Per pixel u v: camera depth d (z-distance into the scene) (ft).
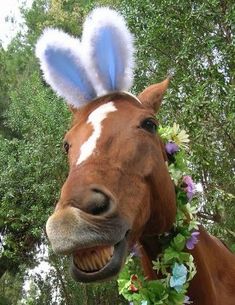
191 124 6.88
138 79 8.39
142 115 2.93
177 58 7.76
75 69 3.21
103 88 3.18
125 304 11.66
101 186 2.47
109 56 3.16
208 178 7.68
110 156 2.70
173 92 7.43
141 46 8.07
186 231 3.11
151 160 2.86
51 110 10.68
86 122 2.89
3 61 17.56
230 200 7.51
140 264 3.26
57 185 10.63
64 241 2.30
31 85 12.04
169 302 3.05
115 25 3.14
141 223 2.78
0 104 15.99
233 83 7.68
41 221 10.82
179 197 3.20
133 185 2.73
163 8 7.95
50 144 10.54
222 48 7.61
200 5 7.72
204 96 6.94
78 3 16.52
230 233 7.55
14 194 11.08
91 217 2.37
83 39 3.22
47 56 3.26
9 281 14.85
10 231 12.85
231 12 7.39
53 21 16.62
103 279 2.48
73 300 11.98
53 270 12.87
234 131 7.09
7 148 11.64
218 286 3.37
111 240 2.44
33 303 13.14
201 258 3.19
